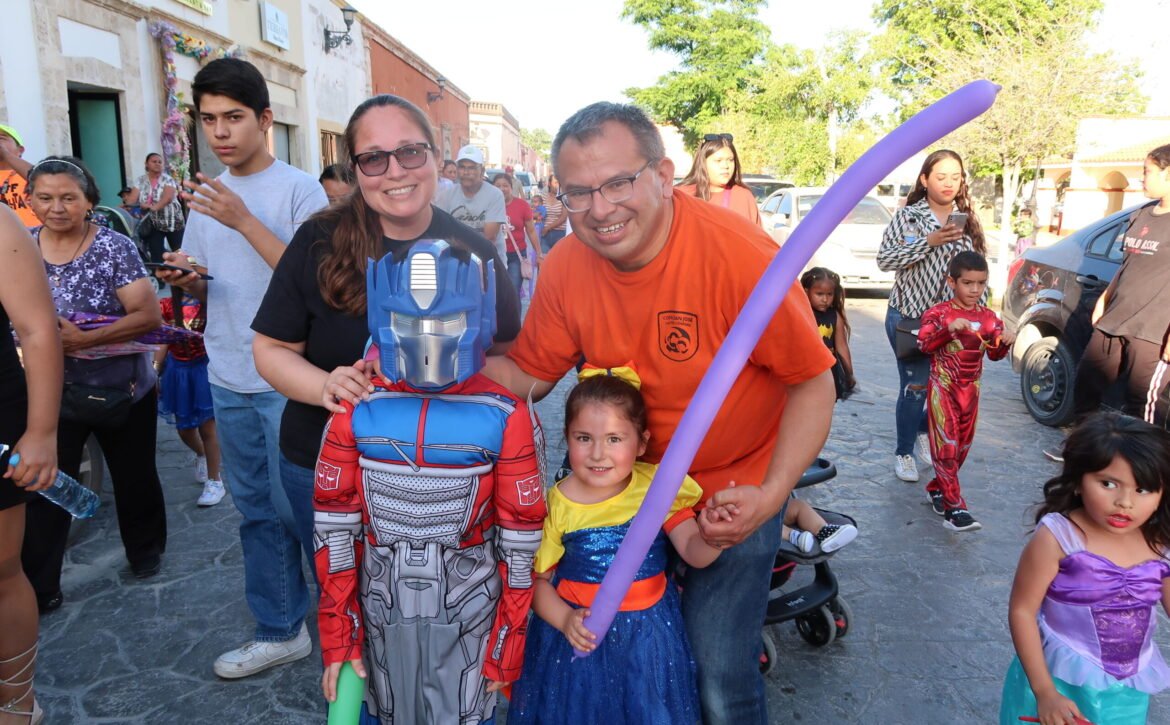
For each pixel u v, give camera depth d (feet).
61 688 9.08
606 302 6.04
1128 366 14.71
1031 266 19.57
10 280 6.70
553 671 6.31
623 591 4.88
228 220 8.13
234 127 8.54
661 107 94.63
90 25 29.94
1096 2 57.16
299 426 7.40
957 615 10.65
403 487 5.67
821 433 5.60
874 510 13.94
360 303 6.71
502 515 5.85
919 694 9.04
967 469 15.92
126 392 10.37
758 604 6.31
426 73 88.69
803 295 5.70
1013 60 41.65
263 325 6.98
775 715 8.66
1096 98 42.68
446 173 32.40
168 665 9.52
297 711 8.71
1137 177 70.69
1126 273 14.87
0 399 6.92
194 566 11.93
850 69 79.00
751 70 91.91
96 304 10.18
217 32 40.22
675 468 4.43
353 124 6.57
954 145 42.42
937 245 14.06
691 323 5.77
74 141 32.91
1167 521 6.15
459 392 5.72
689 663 6.30
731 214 5.82
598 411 5.96
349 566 5.97
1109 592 6.26
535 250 33.94
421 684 5.92
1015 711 6.88
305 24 52.85
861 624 10.43
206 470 15.02
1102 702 6.32
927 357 14.73
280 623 9.34
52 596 10.64
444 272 5.20
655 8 92.02
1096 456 6.13
